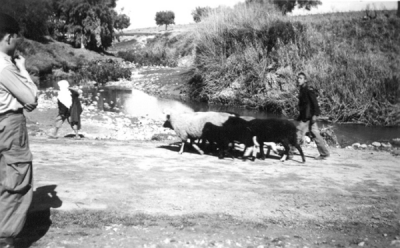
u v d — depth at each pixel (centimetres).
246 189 639
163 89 3184
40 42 4706
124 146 1012
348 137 1625
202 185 648
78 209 507
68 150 903
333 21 3316
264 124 871
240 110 2300
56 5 5550
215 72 2631
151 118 1912
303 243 447
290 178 730
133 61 5528
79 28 5572
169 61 5412
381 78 2091
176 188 622
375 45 3006
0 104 348
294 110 2114
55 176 649
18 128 356
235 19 2756
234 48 2664
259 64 2439
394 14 3425
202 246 427
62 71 3791
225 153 919
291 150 1030
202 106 2448
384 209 576
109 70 3838
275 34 2569
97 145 1009
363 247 443
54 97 2420
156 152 938
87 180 635
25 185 363
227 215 520
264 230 480
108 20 6019
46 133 1312
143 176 684
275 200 590
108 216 493
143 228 466
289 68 2308
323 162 926
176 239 439
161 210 524
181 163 818
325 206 575
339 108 2028
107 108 2248
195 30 2942
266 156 962
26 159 362
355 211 561
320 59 2320
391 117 1950
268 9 2914
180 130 916
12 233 362
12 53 372
